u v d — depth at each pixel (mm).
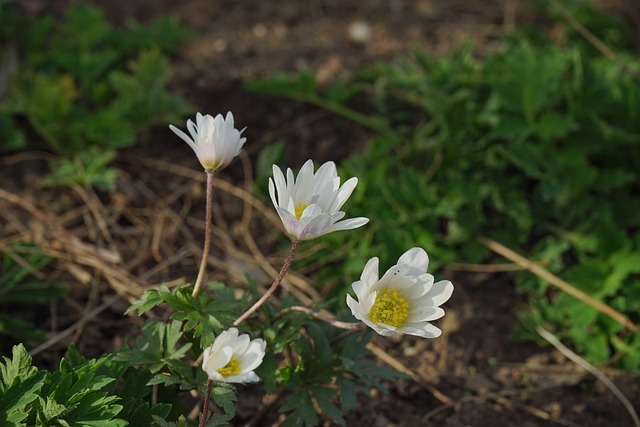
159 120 745
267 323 569
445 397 627
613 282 661
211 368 502
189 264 684
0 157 724
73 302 654
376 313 522
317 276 680
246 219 713
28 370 533
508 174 735
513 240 704
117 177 722
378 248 685
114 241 690
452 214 692
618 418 628
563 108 746
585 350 655
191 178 733
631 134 728
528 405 630
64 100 725
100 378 534
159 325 562
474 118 735
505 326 670
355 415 613
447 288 526
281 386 603
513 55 725
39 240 676
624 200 721
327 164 530
